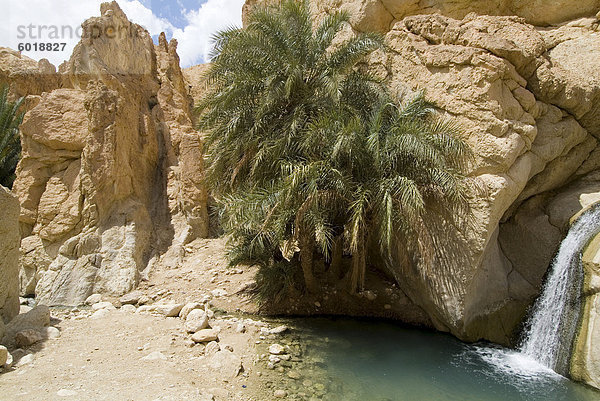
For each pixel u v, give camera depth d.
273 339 7.85
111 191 11.38
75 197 11.36
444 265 8.25
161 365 5.94
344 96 9.00
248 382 6.03
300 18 9.07
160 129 14.32
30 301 10.16
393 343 8.12
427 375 6.81
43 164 11.99
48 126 11.98
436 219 8.30
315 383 6.26
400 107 8.70
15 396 4.54
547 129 8.95
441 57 8.51
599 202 8.67
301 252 9.31
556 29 12.16
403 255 8.36
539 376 6.90
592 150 9.95
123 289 10.10
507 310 8.65
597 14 11.51
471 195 7.84
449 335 8.67
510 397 6.16
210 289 10.30
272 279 9.48
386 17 12.70
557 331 7.42
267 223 7.51
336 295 9.81
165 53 17.27
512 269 9.41
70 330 7.18
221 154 9.55
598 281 6.80
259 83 8.71
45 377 5.17
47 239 11.09
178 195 13.14
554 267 8.33
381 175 7.74
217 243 12.65
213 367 6.22
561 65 9.90
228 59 8.96
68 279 10.15
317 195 7.41
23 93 18.61
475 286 8.27
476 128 8.02
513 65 8.44
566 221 8.97
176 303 9.43
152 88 15.49
